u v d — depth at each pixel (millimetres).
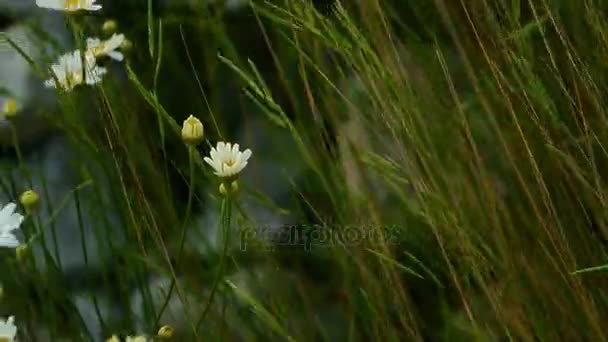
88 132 1109
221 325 1036
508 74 1065
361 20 1116
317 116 1072
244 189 1117
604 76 1057
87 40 1122
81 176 1109
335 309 1101
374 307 1044
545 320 1017
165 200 1097
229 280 1050
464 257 1021
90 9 1070
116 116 1104
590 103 1048
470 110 1075
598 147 1043
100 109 1070
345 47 1080
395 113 1049
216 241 1125
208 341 1057
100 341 1106
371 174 1082
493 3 1095
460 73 1099
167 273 1061
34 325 1092
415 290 1082
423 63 1104
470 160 1041
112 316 1091
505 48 1058
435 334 1062
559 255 1011
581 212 1039
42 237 1070
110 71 1136
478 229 1037
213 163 994
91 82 1092
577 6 1087
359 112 1065
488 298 1020
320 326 1066
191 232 1144
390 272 1043
